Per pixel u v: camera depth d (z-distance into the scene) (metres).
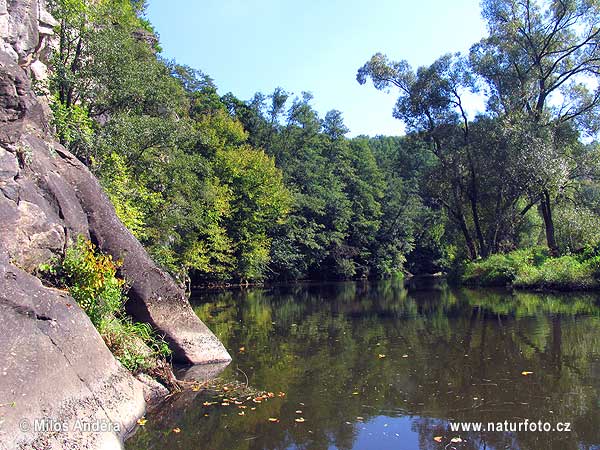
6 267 5.02
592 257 21.84
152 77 15.84
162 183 18.41
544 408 6.29
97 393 5.30
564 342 10.16
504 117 25.25
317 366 8.69
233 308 18.03
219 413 6.22
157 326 8.58
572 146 26.16
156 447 5.19
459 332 11.84
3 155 6.17
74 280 6.73
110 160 13.74
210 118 33.00
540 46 25.92
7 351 4.36
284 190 34.09
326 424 5.88
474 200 28.73
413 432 5.62
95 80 14.12
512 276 24.19
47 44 12.80
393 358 9.25
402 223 48.88
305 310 17.34
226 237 28.62
